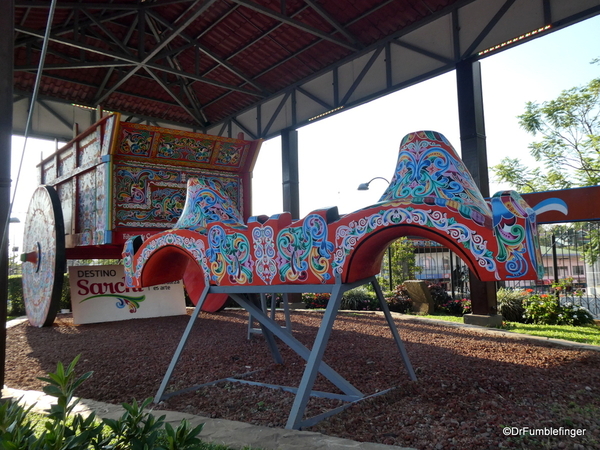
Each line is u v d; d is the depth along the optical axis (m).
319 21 9.26
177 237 3.70
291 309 9.74
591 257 12.71
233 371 4.10
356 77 9.90
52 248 6.52
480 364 4.08
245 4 7.93
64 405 1.71
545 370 3.85
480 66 7.94
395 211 2.54
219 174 7.03
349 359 4.36
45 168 8.55
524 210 2.25
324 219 2.81
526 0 7.00
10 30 3.68
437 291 11.53
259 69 11.42
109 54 9.65
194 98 13.75
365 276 2.94
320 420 2.70
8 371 4.36
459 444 2.32
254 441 2.27
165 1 9.56
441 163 2.63
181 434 1.62
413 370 3.64
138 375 4.03
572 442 2.34
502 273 2.22
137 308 8.03
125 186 6.14
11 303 11.51
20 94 12.13
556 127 14.66
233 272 3.29
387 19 8.76
